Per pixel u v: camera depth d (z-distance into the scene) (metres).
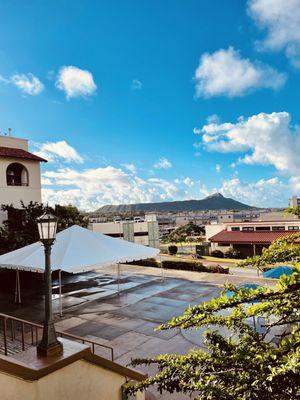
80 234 16.11
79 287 18.06
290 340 2.57
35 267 13.15
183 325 2.67
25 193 24.28
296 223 36.56
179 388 2.84
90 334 10.97
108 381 6.25
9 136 25.16
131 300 15.00
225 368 2.70
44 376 5.11
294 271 2.13
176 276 20.34
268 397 2.38
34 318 13.03
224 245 39.03
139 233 59.09
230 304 2.38
